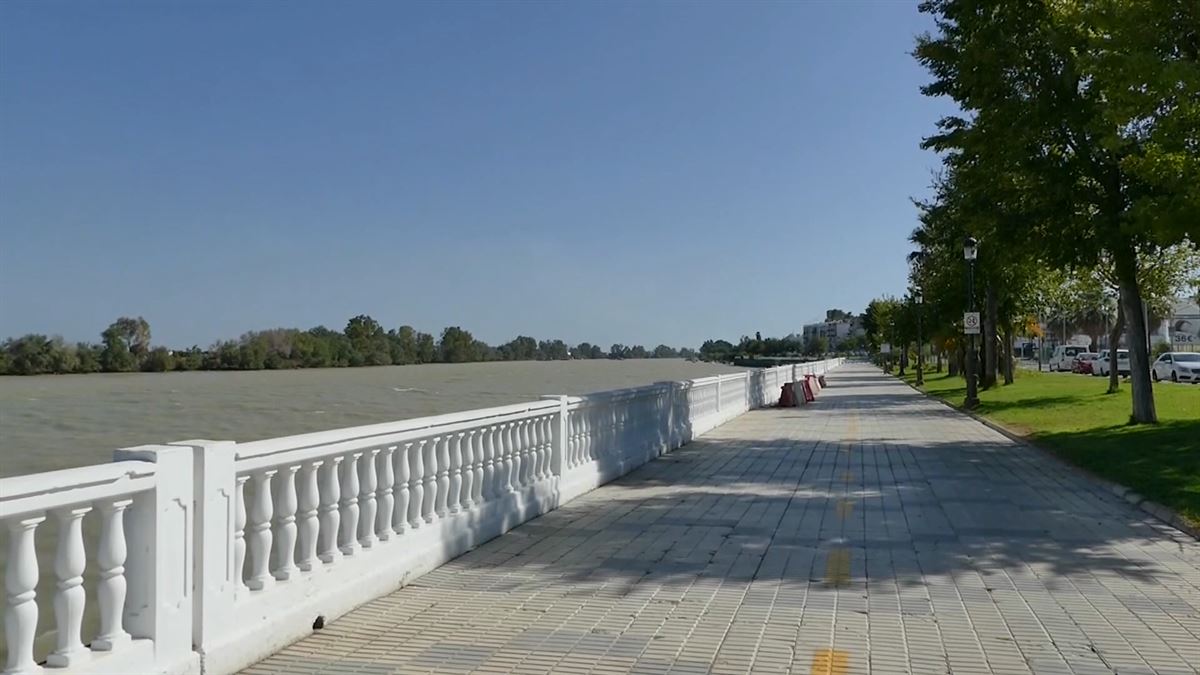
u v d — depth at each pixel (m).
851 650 6.08
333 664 5.79
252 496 6.10
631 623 6.68
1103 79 15.35
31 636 4.41
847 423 27.27
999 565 8.59
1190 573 8.30
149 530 5.03
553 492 11.71
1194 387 39.03
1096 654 6.04
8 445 28.70
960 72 20.67
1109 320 62.31
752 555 8.97
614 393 14.75
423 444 8.35
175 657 5.17
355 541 7.18
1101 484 13.98
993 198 21.59
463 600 7.29
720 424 26.38
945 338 51.69
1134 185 19.19
